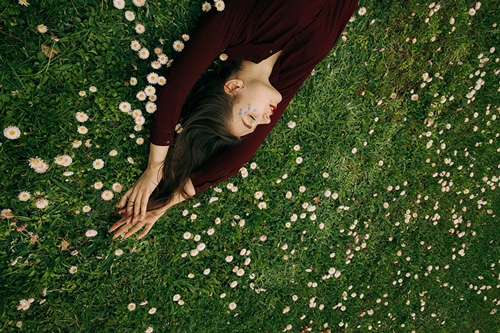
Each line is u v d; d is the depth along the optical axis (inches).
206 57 54.9
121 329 70.5
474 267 111.2
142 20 61.3
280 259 84.3
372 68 85.0
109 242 67.0
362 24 80.7
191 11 63.9
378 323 98.6
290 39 58.8
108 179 64.7
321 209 86.6
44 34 55.4
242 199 78.3
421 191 98.0
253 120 53.6
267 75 58.3
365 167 90.1
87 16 57.8
